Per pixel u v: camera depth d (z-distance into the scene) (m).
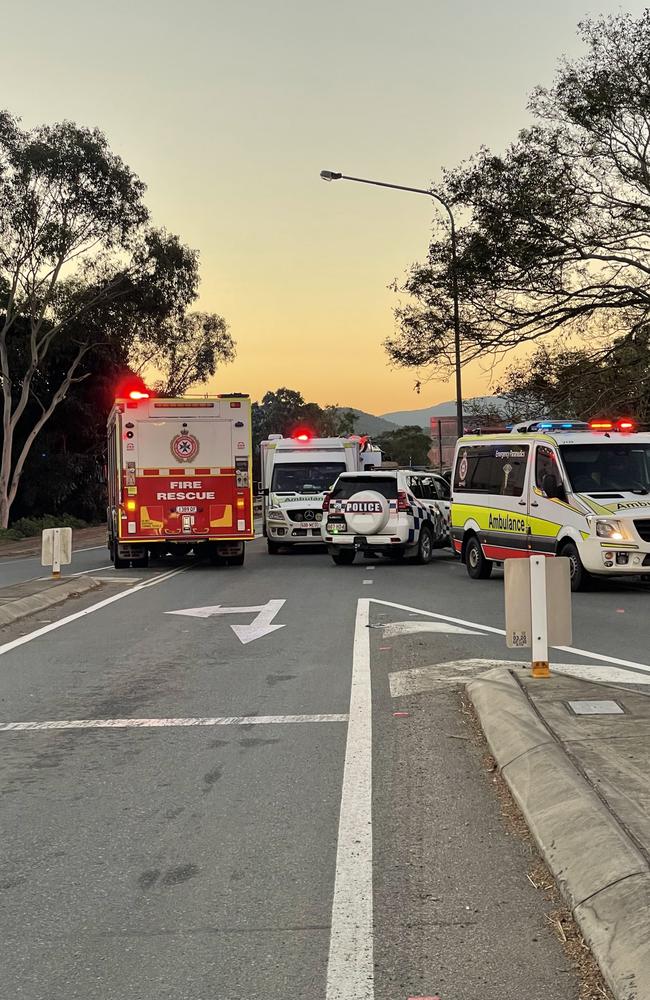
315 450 27.89
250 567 22.73
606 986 3.47
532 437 17.52
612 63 26.56
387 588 17.19
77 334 45.41
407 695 8.34
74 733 7.39
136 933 4.04
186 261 44.84
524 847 4.85
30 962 3.81
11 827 5.37
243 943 3.93
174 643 11.53
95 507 56.84
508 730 6.54
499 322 28.53
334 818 5.37
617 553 15.63
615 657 9.95
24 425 51.94
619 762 5.60
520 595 8.21
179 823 5.37
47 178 41.41
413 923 4.06
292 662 10.09
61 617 14.15
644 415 29.92
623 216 27.16
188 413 21.95
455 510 19.84
